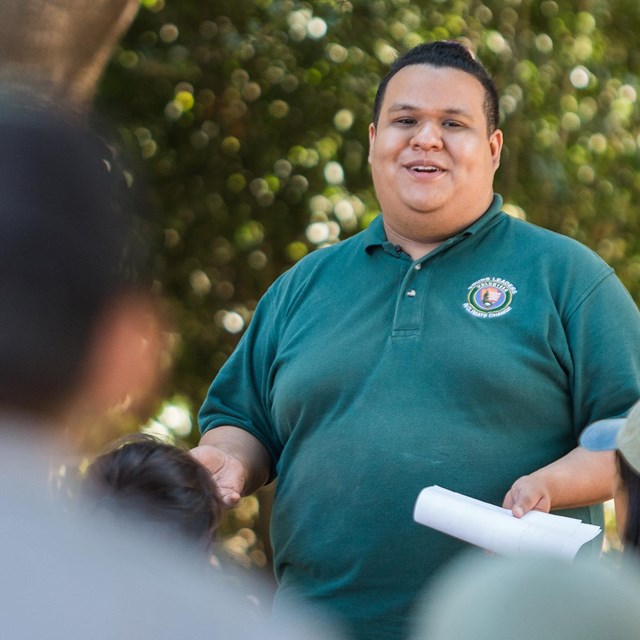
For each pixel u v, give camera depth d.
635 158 9.86
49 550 1.59
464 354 4.36
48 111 1.79
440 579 4.25
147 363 1.81
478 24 9.36
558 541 3.81
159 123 9.23
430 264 4.59
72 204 1.69
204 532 3.21
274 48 9.05
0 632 1.53
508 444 4.32
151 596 1.62
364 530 4.34
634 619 1.83
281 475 4.66
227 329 9.26
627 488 2.95
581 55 9.62
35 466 1.67
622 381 4.36
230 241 9.37
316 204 9.10
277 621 1.78
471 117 4.68
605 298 4.45
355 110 9.05
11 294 1.65
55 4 6.59
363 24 9.10
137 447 3.37
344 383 4.48
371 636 4.29
